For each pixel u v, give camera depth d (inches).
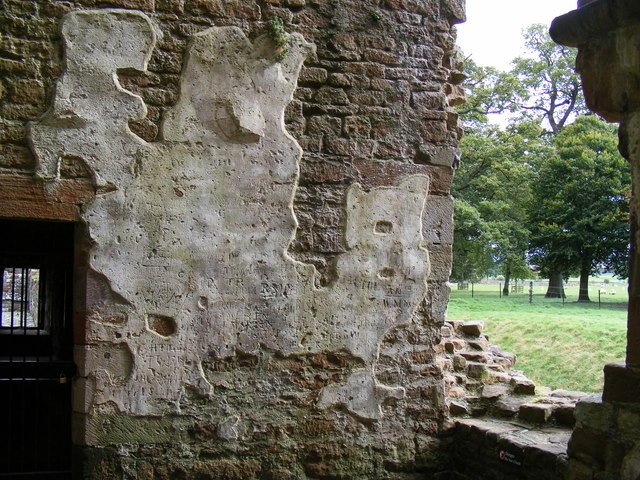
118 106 176.9
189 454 183.0
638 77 103.7
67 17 173.3
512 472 178.1
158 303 180.1
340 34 195.5
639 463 103.3
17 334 276.2
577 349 352.2
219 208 184.5
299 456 191.2
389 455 198.1
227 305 185.2
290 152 189.8
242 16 186.9
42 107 172.1
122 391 178.4
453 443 203.0
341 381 194.9
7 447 207.6
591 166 782.5
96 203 175.6
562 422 194.9
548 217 810.8
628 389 106.4
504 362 248.1
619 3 101.3
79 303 178.4
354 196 195.5
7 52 170.1
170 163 180.7
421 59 202.7
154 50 180.2
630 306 106.0
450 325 260.8
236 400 186.7
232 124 185.0
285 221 189.5
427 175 202.1
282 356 189.9
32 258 245.9
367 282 196.5
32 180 171.2
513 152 893.8
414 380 201.0
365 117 197.2
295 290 190.5
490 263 855.7
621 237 749.9
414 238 200.7
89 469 176.4
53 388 230.4
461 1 207.5
